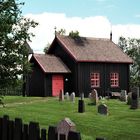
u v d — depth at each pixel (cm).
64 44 4734
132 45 7269
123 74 5022
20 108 3028
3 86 1373
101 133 1852
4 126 1004
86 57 4647
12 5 1346
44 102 3609
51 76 4544
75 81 4588
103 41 5197
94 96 3259
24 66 1385
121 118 2345
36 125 892
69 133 786
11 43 1346
